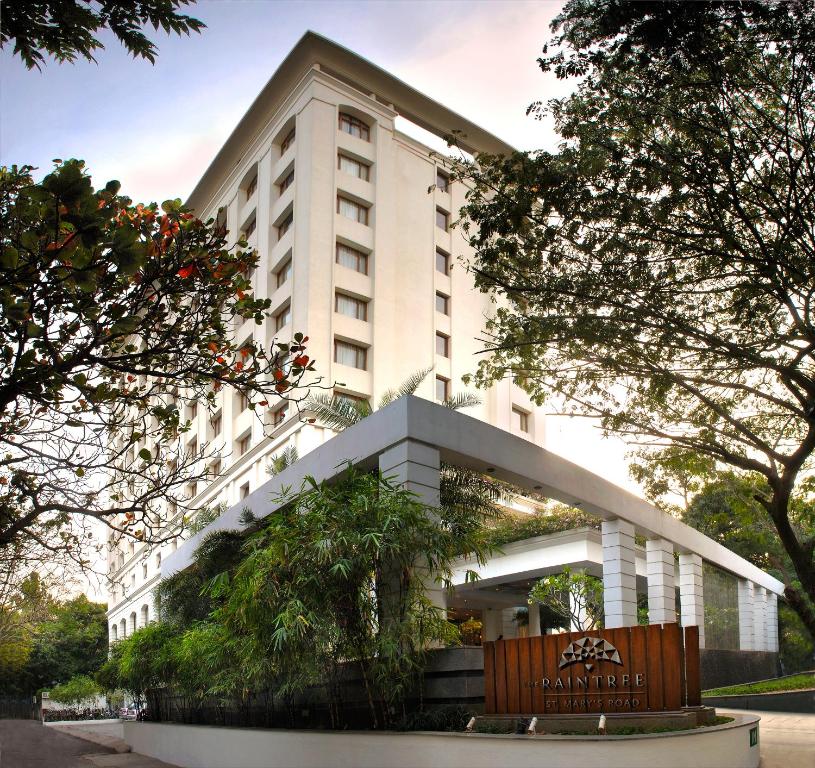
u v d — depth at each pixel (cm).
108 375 827
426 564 1248
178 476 930
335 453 1572
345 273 3519
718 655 2709
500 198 1279
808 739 1431
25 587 1267
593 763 881
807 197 1101
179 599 2014
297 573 1094
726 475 1728
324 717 1329
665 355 1372
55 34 637
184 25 652
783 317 1345
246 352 854
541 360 1541
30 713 4847
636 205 1168
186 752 1692
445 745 1006
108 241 649
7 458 840
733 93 1126
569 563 2319
